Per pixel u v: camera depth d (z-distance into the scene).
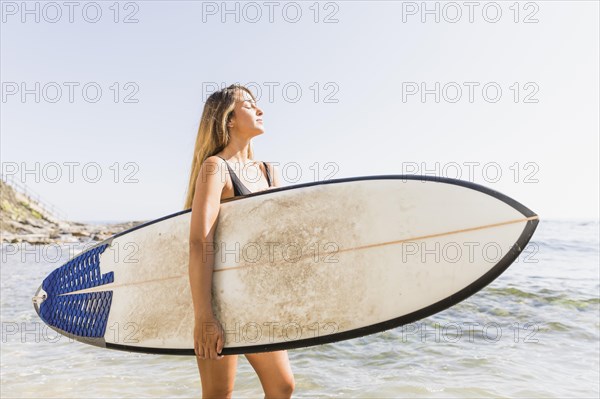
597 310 5.74
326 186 1.96
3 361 4.11
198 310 1.64
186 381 3.50
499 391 3.19
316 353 4.21
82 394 3.24
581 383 3.33
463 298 1.75
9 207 30.81
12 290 8.55
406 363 3.86
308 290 1.84
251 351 1.77
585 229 30.33
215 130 1.93
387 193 1.92
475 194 1.83
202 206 1.69
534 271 9.62
